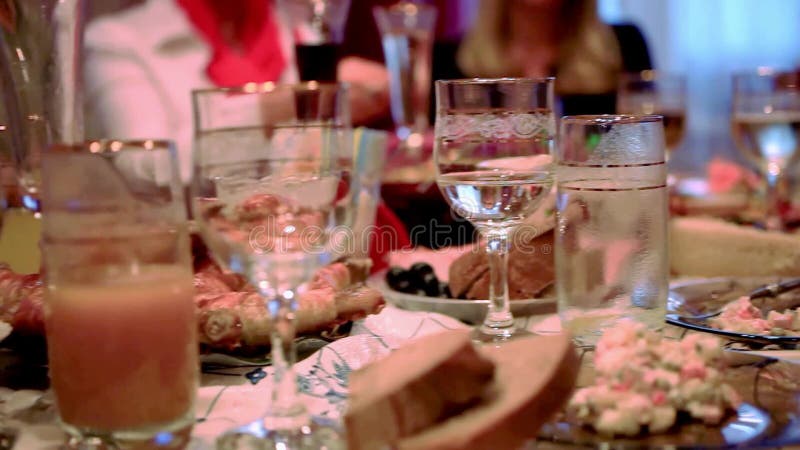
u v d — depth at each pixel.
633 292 0.70
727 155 4.49
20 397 0.63
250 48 1.98
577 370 0.55
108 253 0.52
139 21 1.92
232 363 0.70
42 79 0.80
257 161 0.52
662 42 4.73
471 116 0.73
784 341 0.69
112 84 1.84
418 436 0.47
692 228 1.04
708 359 0.54
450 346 0.50
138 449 0.52
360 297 0.73
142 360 0.52
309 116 0.53
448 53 2.70
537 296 0.88
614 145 0.70
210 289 0.73
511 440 0.47
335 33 1.31
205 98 0.52
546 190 0.75
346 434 0.49
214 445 0.52
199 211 0.52
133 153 0.52
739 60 4.70
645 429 0.51
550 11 2.55
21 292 0.69
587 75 2.56
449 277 0.93
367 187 0.95
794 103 1.27
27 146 0.81
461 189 0.74
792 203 1.47
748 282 0.90
